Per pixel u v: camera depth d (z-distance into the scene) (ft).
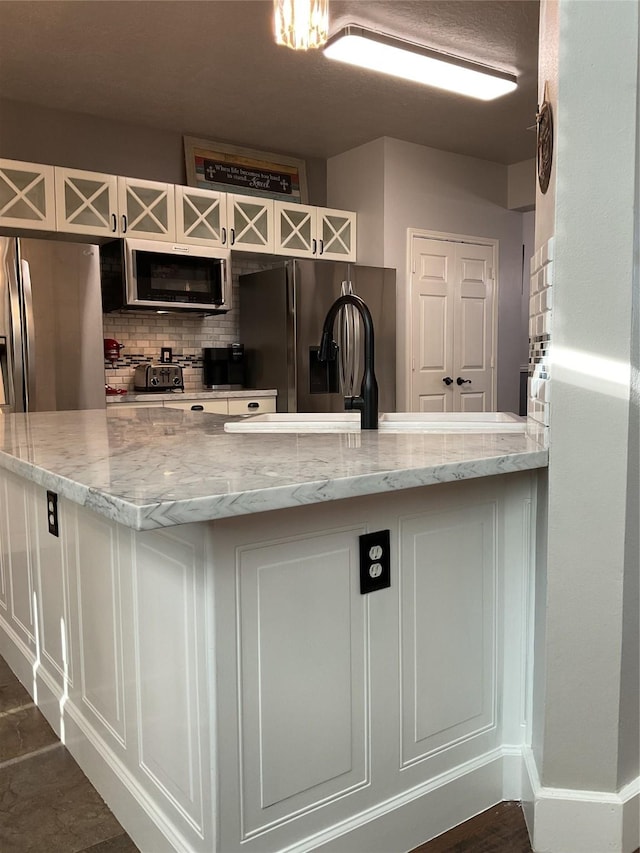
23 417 9.17
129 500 3.27
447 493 5.14
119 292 14.38
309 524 4.36
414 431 6.64
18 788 5.80
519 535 5.54
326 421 7.49
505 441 5.65
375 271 16.16
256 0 10.07
